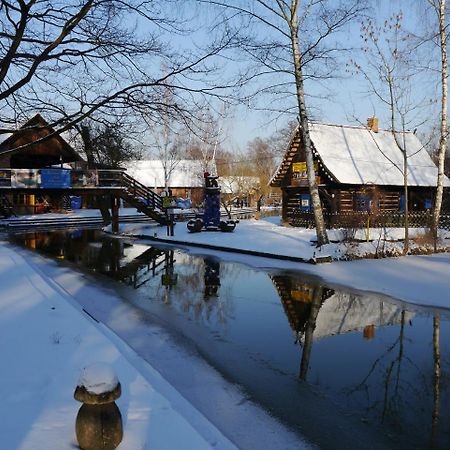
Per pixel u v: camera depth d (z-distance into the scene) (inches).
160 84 328.8
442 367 273.7
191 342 316.2
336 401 229.6
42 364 219.0
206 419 187.8
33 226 1268.5
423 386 247.3
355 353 297.6
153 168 2586.1
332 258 633.0
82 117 333.7
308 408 221.8
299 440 193.2
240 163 2549.2
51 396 184.1
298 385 247.8
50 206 1620.3
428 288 473.1
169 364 275.7
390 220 1024.9
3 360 222.5
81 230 1192.2
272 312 395.9
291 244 753.6
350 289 478.6
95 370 143.5
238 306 415.8
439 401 229.6
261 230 1010.7
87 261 673.0
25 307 323.9
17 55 318.3
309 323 363.6
